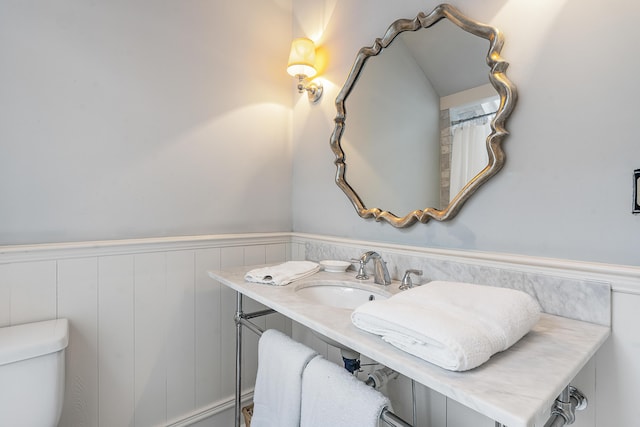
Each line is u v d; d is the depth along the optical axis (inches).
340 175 58.0
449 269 41.9
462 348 21.4
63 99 46.0
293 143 71.1
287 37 70.4
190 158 57.7
